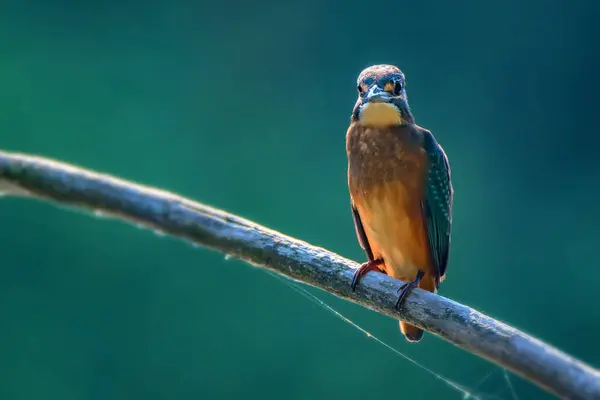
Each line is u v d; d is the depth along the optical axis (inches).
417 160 276.1
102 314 594.2
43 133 665.6
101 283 599.5
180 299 596.4
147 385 582.2
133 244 604.4
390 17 728.3
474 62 725.9
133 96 691.4
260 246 215.3
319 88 721.0
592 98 713.0
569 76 719.1
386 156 275.7
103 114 682.2
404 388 556.4
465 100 721.6
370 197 279.1
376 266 289.6
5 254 599.8
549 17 721.6
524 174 705.6
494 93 721.0
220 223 209.3
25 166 193.2
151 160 675.4
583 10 714.8
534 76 722.8
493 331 194.2
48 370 584.4
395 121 277.9
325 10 727.7
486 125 718.5
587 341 619.8
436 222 284.5
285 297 587.2
